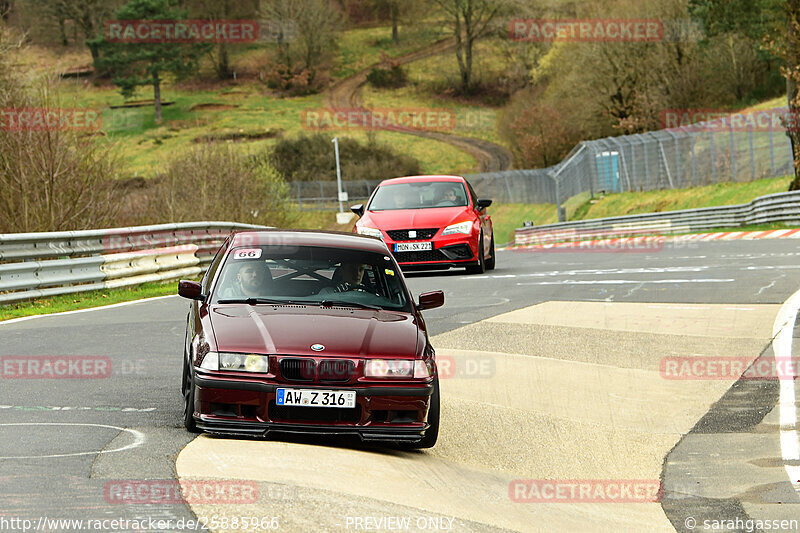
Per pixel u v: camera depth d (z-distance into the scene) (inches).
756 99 6407.5
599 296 1368.1
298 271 684.1
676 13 6614.2
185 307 1366.9
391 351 591.5
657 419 749.9
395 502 477.1
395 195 1867.6
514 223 6579.7
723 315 1149.1
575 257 2341.3
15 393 705.6
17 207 1818.4
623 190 5556.1
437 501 499.5
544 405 782.5
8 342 978.7
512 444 673.6
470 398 796.0
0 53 2066.9
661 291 1391.5
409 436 582.9
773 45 3147.1
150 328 1111.6
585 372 890.1
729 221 3412.9
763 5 5098.4
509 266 2074.3
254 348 574.9
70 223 1870.1
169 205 2598.4
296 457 535.5
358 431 572.4
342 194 6560.0
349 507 450.3
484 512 497.4
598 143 5713.6
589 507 540.7
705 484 592.7
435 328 1112.2
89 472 478.6
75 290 1470.2
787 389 813.2
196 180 2785.4
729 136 4503.0
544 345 1007.0
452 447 653.9
